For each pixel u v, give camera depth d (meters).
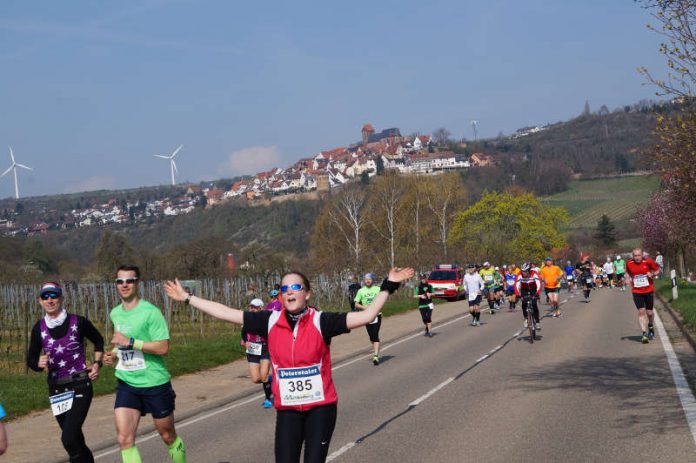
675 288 32.19
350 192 76.81
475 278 27.62
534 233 74.81
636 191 153.62
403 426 10.50
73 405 8.07
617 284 51.75
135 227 192.88
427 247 57.03
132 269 7.86
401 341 23.77
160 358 7.79
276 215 151.50
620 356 16.86
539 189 164.75
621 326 24.20
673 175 14.91
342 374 16.84
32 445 10.64
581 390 12.66
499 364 16.62
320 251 78.50
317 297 39.69
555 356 17.47
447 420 10.77
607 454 8.47
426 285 24.77
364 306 18.30
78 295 35.88
